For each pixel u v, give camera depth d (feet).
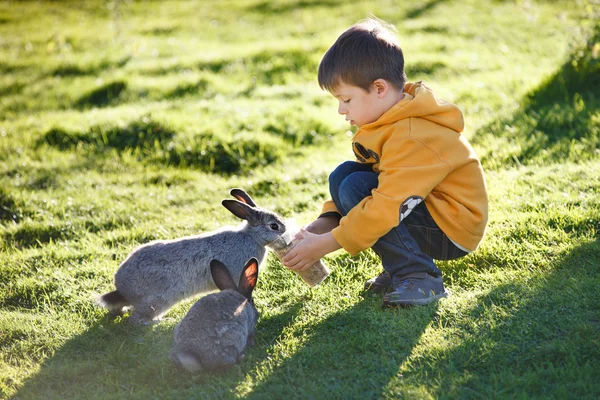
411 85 13.08
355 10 52.29
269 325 12.85
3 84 39.45
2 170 24.73
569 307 12.09
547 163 20.47
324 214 14.16
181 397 10.53
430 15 48.19
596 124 22.90
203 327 11.05
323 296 13.75
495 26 42.78
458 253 13.02
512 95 28.53
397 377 10.57
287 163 25.08
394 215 11.98
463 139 12.66
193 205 20.97
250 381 10.79
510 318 11.93
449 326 12.01
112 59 43.19
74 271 15.89
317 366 11.14
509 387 10.03
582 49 28.27
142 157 26.22
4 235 19.02
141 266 13.01
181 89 35.76
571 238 14.83
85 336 12.76
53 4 64.69
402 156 12.12
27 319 13.58
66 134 28.25
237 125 28.14
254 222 14.21
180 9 59.67
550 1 46.98
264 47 42.11
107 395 10.78
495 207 17.11
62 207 20.81
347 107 12.93
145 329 12.91
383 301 12.76
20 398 10.98
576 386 9.88
